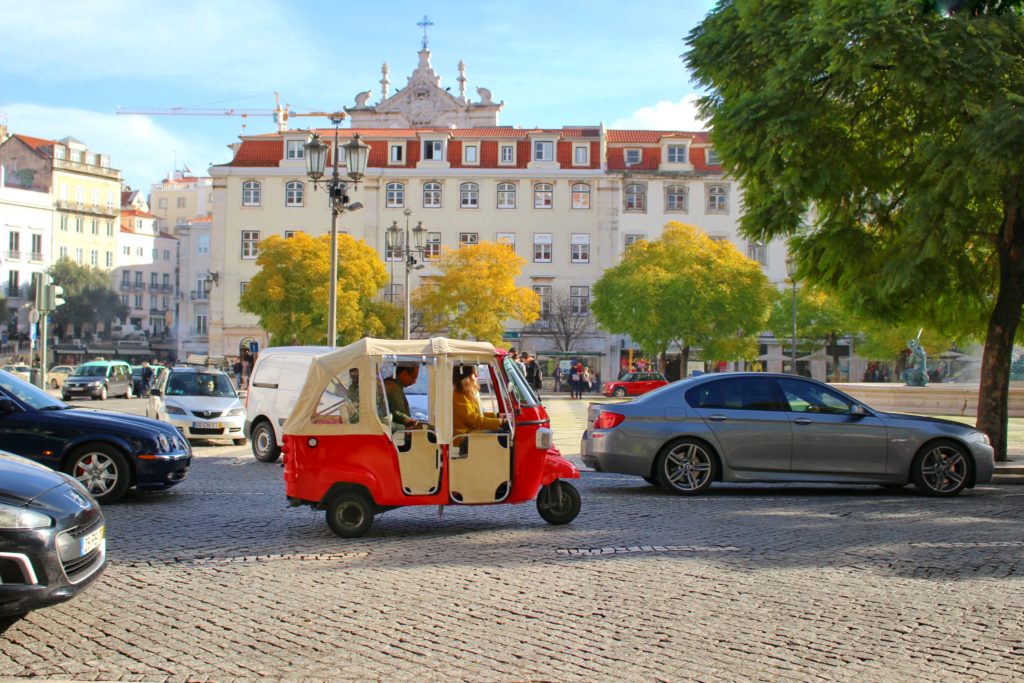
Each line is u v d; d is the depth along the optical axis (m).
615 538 10.27
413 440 10.41
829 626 6.84
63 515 6.63
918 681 5.69
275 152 73.62
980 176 15.11
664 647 6.32
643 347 57.38
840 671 5.86
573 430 28.00
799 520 11.57
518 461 10.62
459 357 10.48
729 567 8.77
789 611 7.24
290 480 10.48
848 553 9.43
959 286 18.25
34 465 7.36
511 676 5.73
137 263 114.69
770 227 17.77
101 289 100.88
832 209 18.30
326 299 58.69
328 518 10.35
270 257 60.06
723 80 18.38
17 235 95.69
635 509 12.49
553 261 73.19
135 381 55.12
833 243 18.19
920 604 7.47
